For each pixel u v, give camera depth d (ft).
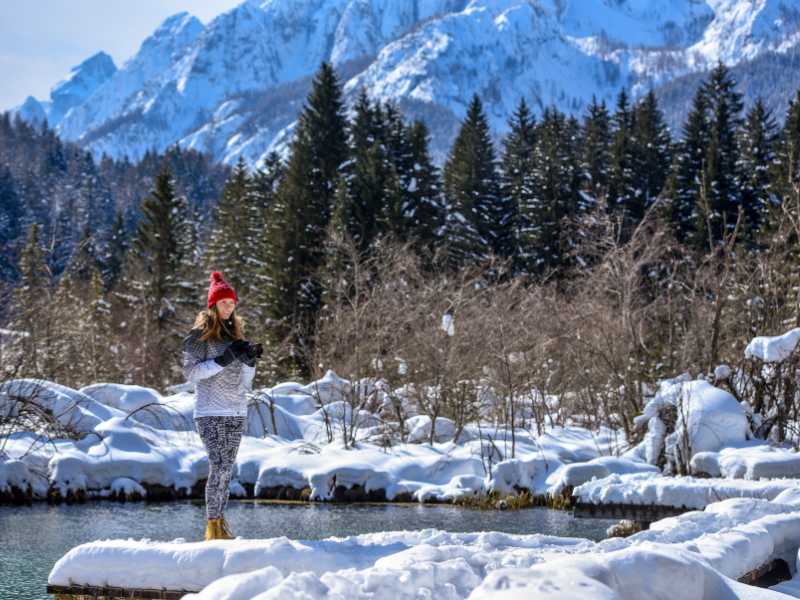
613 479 49.60
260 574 18.21
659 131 221.66
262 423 75.05
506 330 89.04
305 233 172.24
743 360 71.05
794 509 34.04
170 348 157.79
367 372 92.22
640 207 200.85
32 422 64.34
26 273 118.21
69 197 444.55
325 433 75.97
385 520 52.70
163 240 195.83
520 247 192.85
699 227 177.27
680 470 60.23
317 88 196.75
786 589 25.41
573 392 98.12
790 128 191.21
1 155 552.00
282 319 155.94
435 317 91.61
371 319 96.02
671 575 18.74
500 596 15.69
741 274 89.25
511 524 51.78
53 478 58.49
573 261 177.06
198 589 23.02
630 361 83.35
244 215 210.18
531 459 64.13
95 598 23.73
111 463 60.29
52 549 41.01
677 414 63.31
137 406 70.23
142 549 23.82
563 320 98.32
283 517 53.62
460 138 219.20
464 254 186.91
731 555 24.53
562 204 190.80
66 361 119.55
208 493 26.81
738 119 221.66
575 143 248.32
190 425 70.38
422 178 193.26
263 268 175.83
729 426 61.21
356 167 191.42
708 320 84.23
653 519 45.73
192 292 184.65
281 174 234.99
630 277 91.25
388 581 18.26
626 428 77.00
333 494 61.87
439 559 21.76
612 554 19.15
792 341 65.10
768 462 53.21
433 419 76.18
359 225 174.91
